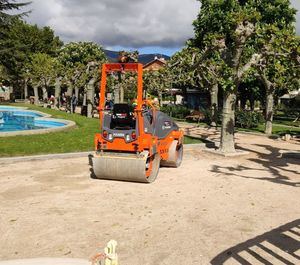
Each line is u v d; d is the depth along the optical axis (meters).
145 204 8.30
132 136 9.79
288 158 14.62
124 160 9.83
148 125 10.28
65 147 14.84
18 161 12.52
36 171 11.27
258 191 9.58
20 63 53.84
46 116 28.86
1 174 10.82
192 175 11.27
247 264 5.47
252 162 13.62
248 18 14.02
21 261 4.32
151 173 10.39
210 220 7.35
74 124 21.73
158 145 10.93
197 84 31.56
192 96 53.00
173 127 12.37
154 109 10.83
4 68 52.22
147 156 9.85
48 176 10.69
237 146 17.66
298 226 7.09
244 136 22.30
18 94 76.38
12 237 6.36
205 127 26.84
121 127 10.09
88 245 6.09
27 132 17.86
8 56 51.72
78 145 15.37
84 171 11.38
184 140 18.11
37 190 9.25
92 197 8.75
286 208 8.21
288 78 21.69
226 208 8.12
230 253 5.85
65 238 6.35
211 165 12.87
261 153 15.72
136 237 6.44
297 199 8.92
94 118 29.41
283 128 28.02
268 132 23.05
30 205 8.08
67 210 7.79
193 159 13.97
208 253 5.84
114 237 6.43
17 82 65.38
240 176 11.25
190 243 6.22
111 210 7.84
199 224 7.12
